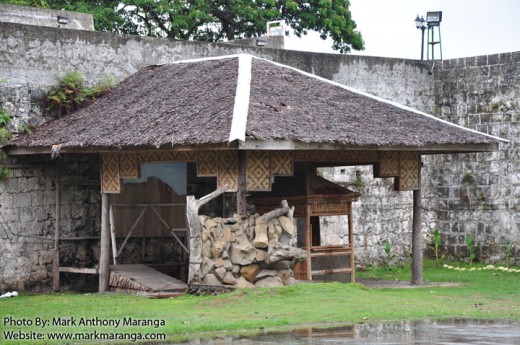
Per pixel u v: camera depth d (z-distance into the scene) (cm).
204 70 2009
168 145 1680
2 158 1966
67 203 2067
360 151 1873
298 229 1922
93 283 2098
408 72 2562
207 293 1656
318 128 1723
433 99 2592
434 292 1820
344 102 1906
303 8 3462
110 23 3192
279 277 1681
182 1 3291
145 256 2138
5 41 2000
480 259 2500
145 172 2114
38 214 2025
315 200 1867
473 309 1544
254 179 1712
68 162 2069
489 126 2486
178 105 1845
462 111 2539
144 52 2208
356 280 2150
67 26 2534
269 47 2588
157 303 1594
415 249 2016
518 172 2431
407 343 1189
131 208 2095
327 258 1892
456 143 1859
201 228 1673
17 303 1662
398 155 1941
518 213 2431
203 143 1633
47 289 2036
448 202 2562
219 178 1730
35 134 1970
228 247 1664
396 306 1528
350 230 1930
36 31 2045
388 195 2523
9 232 1980
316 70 2425
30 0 3034
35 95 2036
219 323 1343
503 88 2462
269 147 1631
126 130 1802
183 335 1273
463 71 2538
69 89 2056
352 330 1308
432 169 2588
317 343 1193
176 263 2159
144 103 1930
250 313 1434
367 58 2502
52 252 2044
